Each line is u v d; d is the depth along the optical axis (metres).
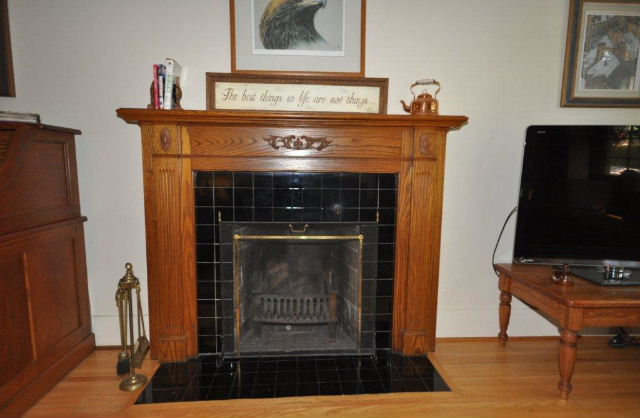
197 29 1.77
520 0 1.83
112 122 1.79
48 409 1.42
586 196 1.75
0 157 1.42
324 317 1.87
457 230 1.99
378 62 1.84
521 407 1.45
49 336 1.56
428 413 1.41
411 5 1.81
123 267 1.89
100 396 1.50
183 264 1.71
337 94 1.82
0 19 1.68
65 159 1.69
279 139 1.67
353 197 1.74
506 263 1.98
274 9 1.77
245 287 1.84
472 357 1.84
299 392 1.53
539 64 1.88
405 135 1.70
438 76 1.86
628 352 1.91
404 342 1.82
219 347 1.80
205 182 1.69
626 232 1.74
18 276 1.39
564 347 1.48
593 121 1.93
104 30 1.74
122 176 1.84
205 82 1.80
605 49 1.86
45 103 1.75
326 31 1.79
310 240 1.76
